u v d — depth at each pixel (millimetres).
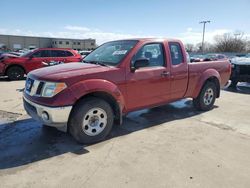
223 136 4270
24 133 4309
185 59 5113
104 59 4430
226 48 62125
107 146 3795
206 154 3559
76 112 3627
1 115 5336
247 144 3939
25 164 3225
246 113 5777
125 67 4078
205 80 5578
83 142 3809
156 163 3277
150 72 4430
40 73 3791
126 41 4637
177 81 4973
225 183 2844
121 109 4082
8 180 2846
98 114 3867
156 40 4648
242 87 10000
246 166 3238
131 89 4188
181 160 3367
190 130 4543
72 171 3061
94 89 3641
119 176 2957
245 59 9484
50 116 3434
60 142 3934
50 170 3080
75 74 3604
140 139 4082
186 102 6766
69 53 12406
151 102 4609
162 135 4277
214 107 6328
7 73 11148
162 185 2783
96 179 2891
